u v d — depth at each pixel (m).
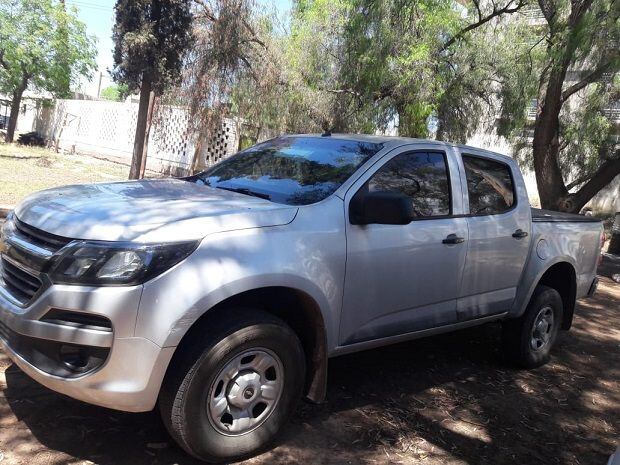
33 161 15.88
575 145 13.95
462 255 4.38
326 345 3.58
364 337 3.86
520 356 5.20
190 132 13.34
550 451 3.87
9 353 3.06
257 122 12.42
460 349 5.69
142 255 2.84
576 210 12.66
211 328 3.03
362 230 3.71
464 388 4.72
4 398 3.61
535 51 11.52
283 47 11.64
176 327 2.87
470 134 12.62
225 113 12.59
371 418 3.98
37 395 3.69
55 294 2.81
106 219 3.02
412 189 4.16
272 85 11.56
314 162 4.16
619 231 13.68
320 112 11.51
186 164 16.36
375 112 11.27
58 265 2.85
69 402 3.65
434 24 10.62
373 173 3.93
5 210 8.77
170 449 3.28
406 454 3.57
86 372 2.84
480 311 4.69
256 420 3.25
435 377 4.88
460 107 12.00
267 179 4.13
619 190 19.02
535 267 5.10
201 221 3.09
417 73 10.39
